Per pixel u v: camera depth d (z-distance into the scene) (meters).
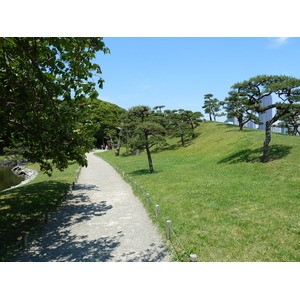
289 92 26.14
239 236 10.24
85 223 13.32
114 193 21.03
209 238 10.16
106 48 9.50
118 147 63.53
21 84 9.44
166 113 66.94
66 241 10.98
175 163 40.84
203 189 19.11
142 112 35.22
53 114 10.23
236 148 39.69
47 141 11.69
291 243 9.41
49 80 10.14
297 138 35.59
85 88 9.81
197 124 64.00
